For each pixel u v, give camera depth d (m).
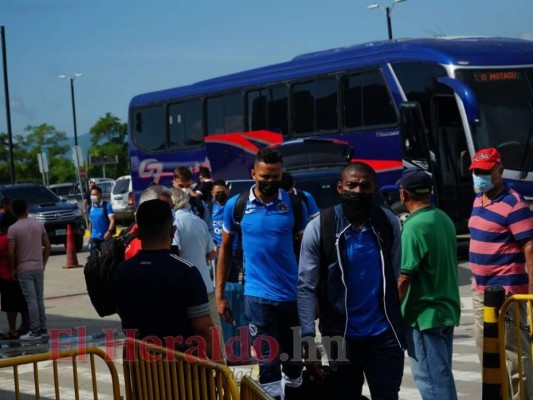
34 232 14.45
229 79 25.81
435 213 6.76
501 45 20.92
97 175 102.31
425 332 6.73
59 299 19.33
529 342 7.29
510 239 7.45
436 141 20.53
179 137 27.42
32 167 114.19
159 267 5.82
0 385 10.48
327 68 22.86
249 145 24.69
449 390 6.77
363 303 6.30
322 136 22.92
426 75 20.69
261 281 7.90
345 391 6.54
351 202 6.23
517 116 20.22
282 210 7.88
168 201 8.30
